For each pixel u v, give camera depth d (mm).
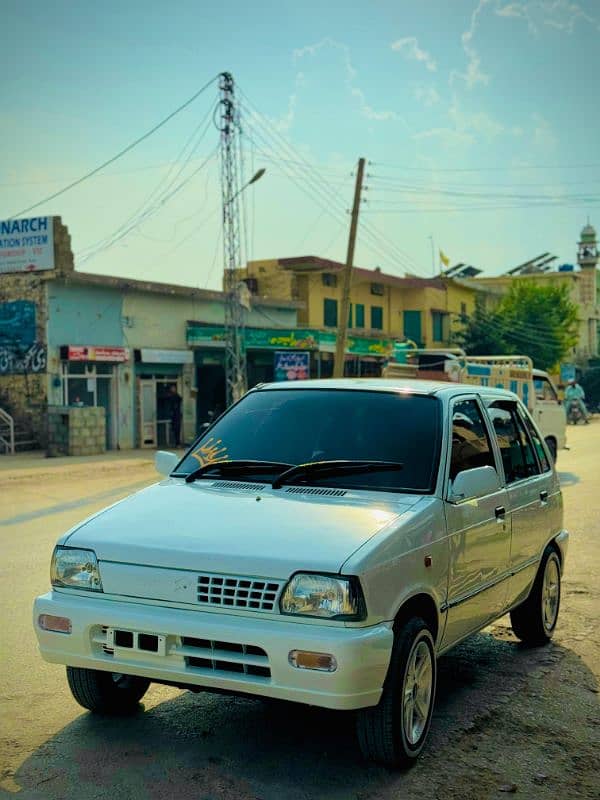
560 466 19781
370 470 4715
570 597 7598
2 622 6625
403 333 49094
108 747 4301
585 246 75188
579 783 4027
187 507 4465
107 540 4184
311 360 32344
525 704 5062
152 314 27359
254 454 5047
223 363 30094
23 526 11664
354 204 26828
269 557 3852
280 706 4918
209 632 3787
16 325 24500
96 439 23562
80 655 4078
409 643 4078
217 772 4031
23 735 4445
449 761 4238
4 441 23703
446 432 4930
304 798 3789
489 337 52562
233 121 28781
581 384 65312
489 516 5129
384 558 3926
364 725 3990
